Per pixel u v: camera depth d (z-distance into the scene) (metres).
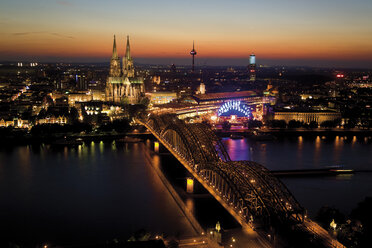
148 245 151.88
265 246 169.50
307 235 178.38
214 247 178.75
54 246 194.50
